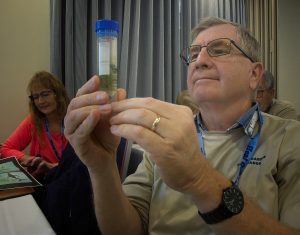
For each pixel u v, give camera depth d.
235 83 0.80
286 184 0.76
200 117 0.95
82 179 1.03
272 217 0.66
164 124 0.52
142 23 2.53
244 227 0.59
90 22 2.22
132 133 0.52
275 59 3.62
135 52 2.41
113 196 0.78
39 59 2.34
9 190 1.09
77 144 0.67
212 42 0.82
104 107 0.58
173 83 2.74
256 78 0.88
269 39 3.60
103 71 0.59
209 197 0.58
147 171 0.96
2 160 1.56
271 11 3.57
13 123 2.27
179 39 2.74
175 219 0.81
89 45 2.23
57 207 1.04
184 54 0.94
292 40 3.88
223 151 0.85
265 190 0.75
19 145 2.04
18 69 2.26
